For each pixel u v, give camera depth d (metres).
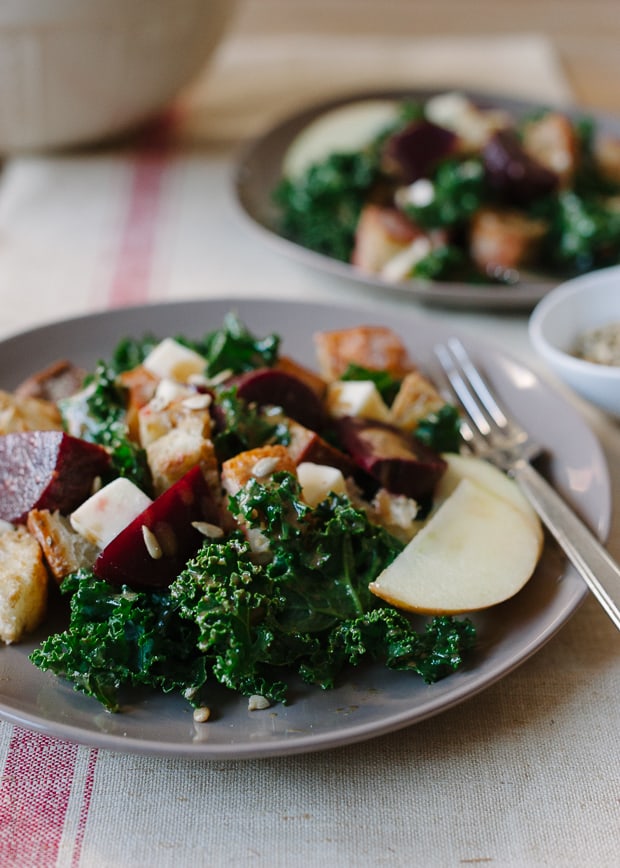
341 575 0.42
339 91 1.01
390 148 0.75
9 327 0.64
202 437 0.45
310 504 0.44
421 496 0.47
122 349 0.55
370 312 0.58
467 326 0.65
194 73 0.85
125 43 0.76
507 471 0.49
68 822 0.38
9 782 0.39
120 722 0.38
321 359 0.54
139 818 0.38
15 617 0.41
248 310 0.58
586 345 0.58
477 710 0.41
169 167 0.85
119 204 0.79
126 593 0.41
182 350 0.51
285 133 0.85
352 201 0.75
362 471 0.48
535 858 0.37
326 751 0.40
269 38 1.21
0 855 0.37
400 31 1.51
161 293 0.68
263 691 0.39
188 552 0.42
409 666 0.40
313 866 0.37
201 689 0.40
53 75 0.77
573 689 0.42
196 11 0.78
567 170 0.74
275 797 0.38
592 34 1.45
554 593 0.42
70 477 0.45
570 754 0.40
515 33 1.48
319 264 0.65
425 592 0.42
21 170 0.84
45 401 0.52
